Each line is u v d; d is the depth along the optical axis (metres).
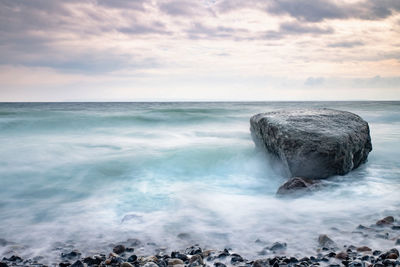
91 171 8.13
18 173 7.95
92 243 4.28
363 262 3.38
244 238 4.29
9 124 16.61
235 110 28.94
